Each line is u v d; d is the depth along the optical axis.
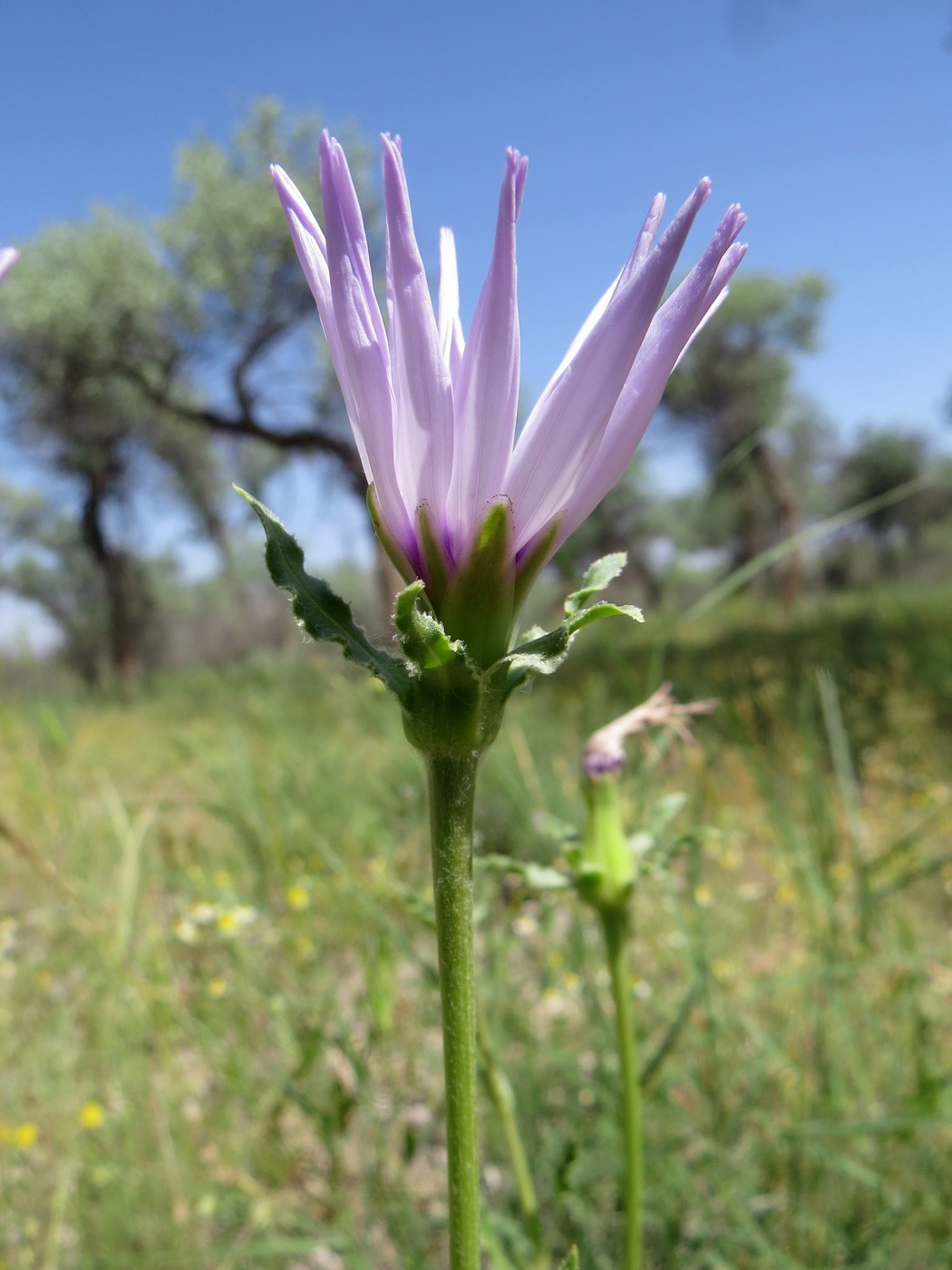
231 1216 0.19
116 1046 0.23
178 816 0.37
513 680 0.08
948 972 0.23
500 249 0.07
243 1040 0.23
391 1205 0.17
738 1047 0.21
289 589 0.07
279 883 0.28
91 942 0.27
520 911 0.22
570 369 0.07
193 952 0.27
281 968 0.25
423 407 0.07
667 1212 0.17
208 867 0.32
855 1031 0.21
